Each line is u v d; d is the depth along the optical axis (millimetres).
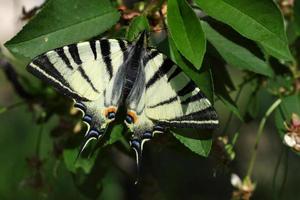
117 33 631
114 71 618
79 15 621
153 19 635
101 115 615
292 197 1232
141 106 618
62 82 609
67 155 655
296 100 664
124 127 623
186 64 614
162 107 616
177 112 614
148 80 619
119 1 649
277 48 606
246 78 681
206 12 609
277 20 604
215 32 633
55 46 616
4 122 1264
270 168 1251
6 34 1329
